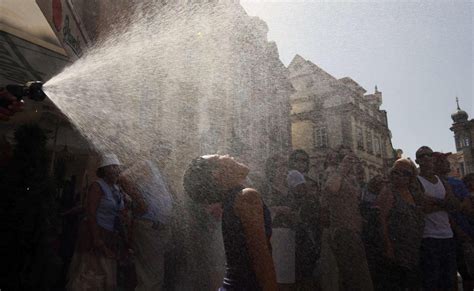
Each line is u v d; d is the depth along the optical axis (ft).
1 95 6.21
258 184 8.53
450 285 8.93
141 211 7.81
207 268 7.66
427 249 8.90
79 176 10.36
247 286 4.09
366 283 7.89
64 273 7.86
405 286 8.43
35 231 7.54
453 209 9.23
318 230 8.00
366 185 9.29
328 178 8.70
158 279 7.63
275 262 7.57
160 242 7.79
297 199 8.28
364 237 8.52
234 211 4.27
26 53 9.62
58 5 8.26
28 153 7.82
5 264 7.07
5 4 8.09
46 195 7.94
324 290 7.76
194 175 4.57
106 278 7.21
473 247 10.02
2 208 7.27
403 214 8.59
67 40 9.30
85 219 7.55
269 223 4.54
